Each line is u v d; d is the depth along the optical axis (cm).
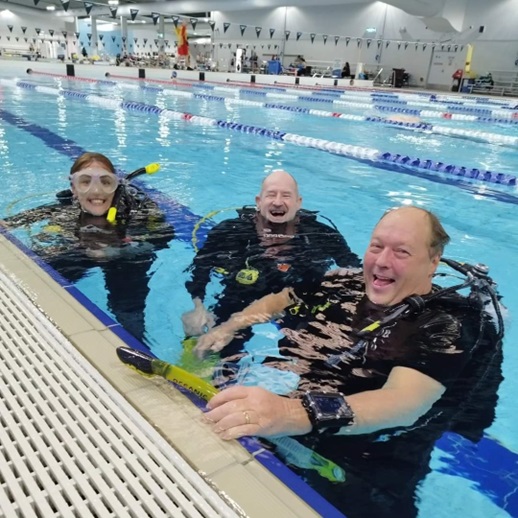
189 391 139
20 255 241
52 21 2714
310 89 1703
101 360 154
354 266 246
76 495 102
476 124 979
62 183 393
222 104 1086
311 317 196
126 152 532
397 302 186
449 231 346
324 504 108
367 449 132
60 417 125
